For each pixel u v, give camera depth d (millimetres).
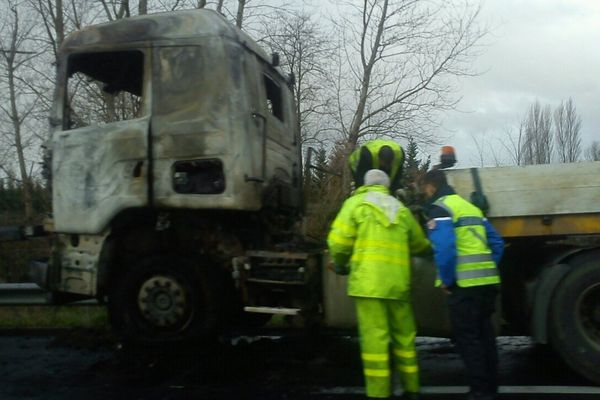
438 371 6836
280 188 7402
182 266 6953
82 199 6957
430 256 6113
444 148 6438
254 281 6793
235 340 8109
